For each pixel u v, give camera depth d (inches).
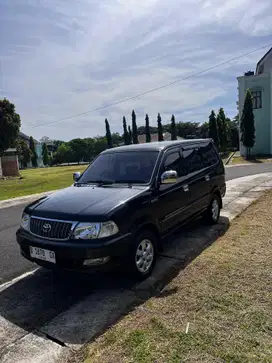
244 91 1245.7
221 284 129.3
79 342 102.8
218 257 159.6
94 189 164.4
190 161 208.8
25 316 122.9
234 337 94.3
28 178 911.0
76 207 139.9
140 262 145.6
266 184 410.6
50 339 105.7
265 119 1229.7
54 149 3801.7
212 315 106.7
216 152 257.4
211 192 227.0
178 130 3262.8
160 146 189.5
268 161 939.3
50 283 153.3
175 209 177.3
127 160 184.7
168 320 106.1
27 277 162.9
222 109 1405.0
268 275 134.9
